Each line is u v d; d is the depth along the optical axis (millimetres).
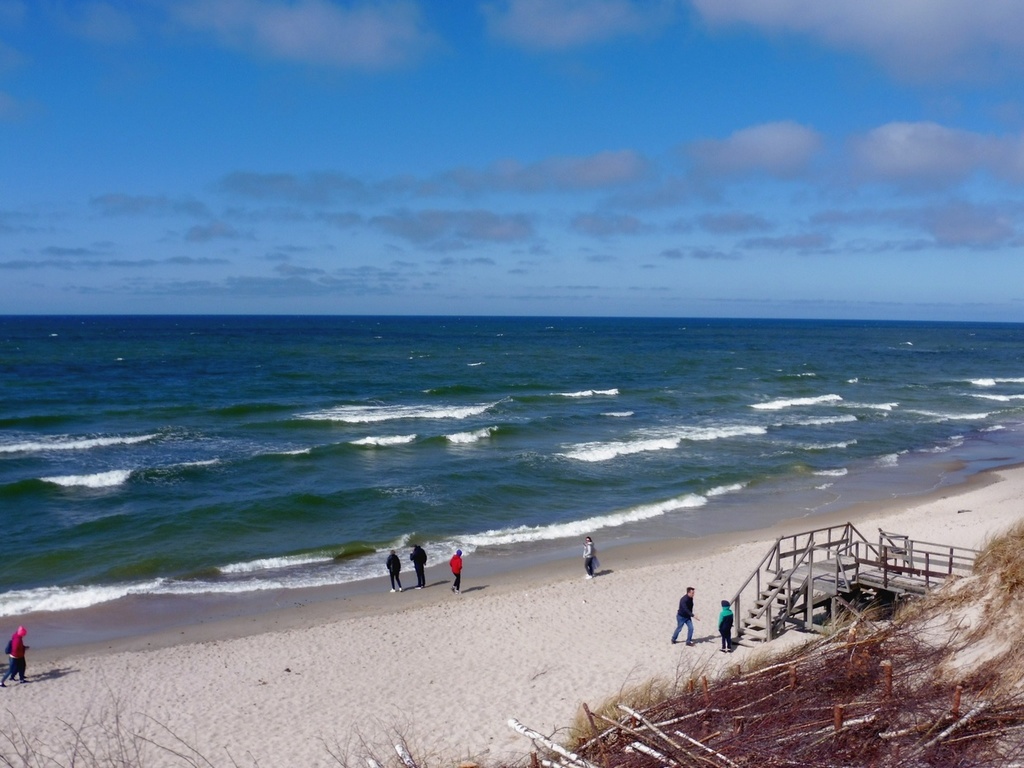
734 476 33000
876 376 77188
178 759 12070
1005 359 106125
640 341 141500
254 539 24422
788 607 15422
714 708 9922
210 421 43094
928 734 8406
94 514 26156
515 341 134500
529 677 14781
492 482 31203
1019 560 11312
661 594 19641
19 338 111062
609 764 8977
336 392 56938
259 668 15750
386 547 23953
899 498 29922
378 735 12609
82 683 15109
